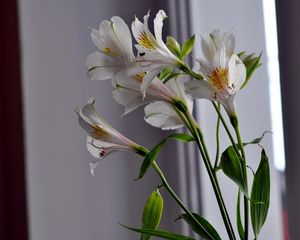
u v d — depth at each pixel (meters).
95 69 0.43
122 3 0.68
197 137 0.42
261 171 0.41
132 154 0.68
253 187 0.41
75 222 0.67
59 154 0.67
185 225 0.65
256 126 0.62
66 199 0.67
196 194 0.64
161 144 0.42
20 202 0.68
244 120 0.62
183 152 0.65
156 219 0.45
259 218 0.41
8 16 0.70
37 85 0.68
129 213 0.68
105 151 0.45
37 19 0.69
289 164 0.49
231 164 0.40
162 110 0.45
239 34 0.63
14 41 0.69
